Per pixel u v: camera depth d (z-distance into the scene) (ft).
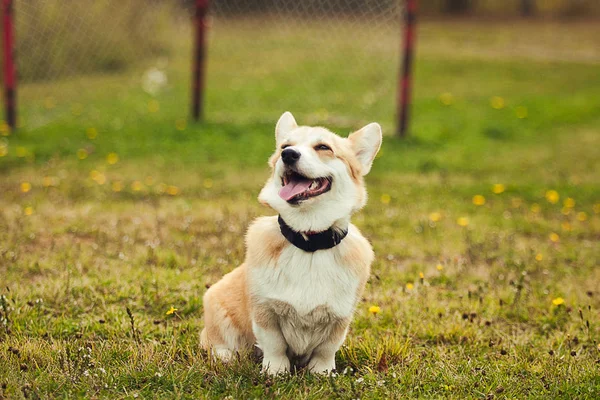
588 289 17.01
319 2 53.78
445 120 39.34
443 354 13.05
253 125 35.32
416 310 15.31
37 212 21.54
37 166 27.89
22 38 47.09
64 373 11.33
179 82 51.08
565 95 48.44
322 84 50.34
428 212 24.04
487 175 29.71
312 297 11.48
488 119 40.14
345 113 39.86
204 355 12.65
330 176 12.10
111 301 15.24
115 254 18.15
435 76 55.57
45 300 14.90
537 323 15.14
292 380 11.48
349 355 13.01
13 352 12.14
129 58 55.57
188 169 28.66
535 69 58.95
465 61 61.98
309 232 11.70
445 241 20.67
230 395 10.88
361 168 13.02
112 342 12.83
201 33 34.63
